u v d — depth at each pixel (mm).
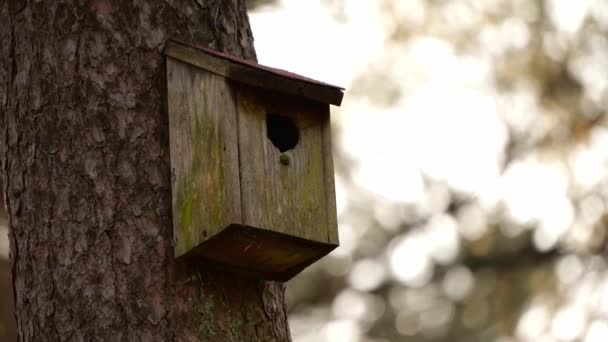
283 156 9953
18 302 10141
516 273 20844
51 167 10094
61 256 9938
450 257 21016
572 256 20828
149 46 10234
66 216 9984
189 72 10062
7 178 10320
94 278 9844
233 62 9844
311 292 20516
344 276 20609
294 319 20406
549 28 20891
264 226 9758
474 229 21031
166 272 9852
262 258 9992
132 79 10164
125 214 9930
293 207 9922
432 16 20828
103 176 10000
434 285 20844
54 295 9898
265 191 9836
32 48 10336
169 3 10359
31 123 10219
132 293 9797
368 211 20984
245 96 9898
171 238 9930
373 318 20531
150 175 10008
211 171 9805
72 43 10234
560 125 20891
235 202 9680
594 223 20734
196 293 9859
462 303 20703
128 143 10055
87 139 10070
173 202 9969
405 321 20562
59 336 9852
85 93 10148
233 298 9992
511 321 20516
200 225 9789
